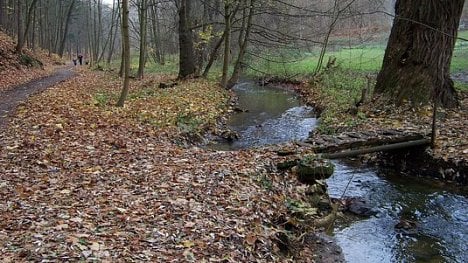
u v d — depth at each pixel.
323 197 9.41
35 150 10.05
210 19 33.53
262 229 6.92
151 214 6.80
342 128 14.77
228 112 20.44
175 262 5.30
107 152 10.48
